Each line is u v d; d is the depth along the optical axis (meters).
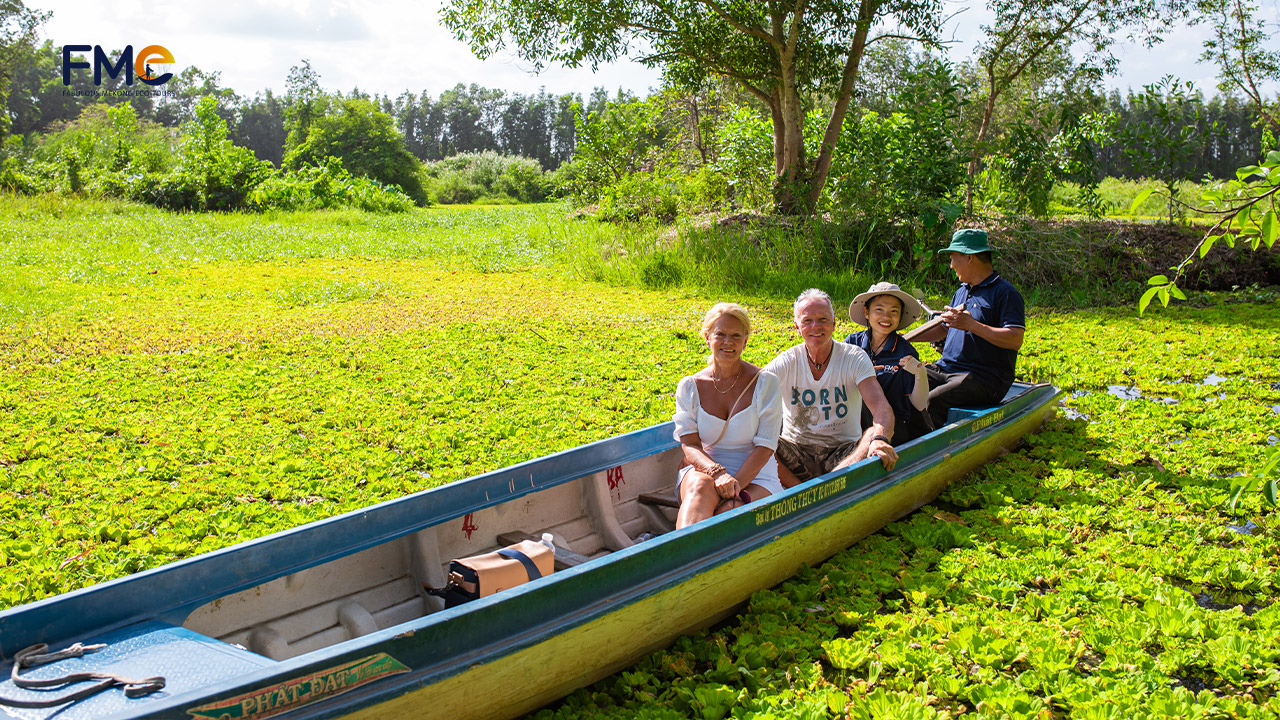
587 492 4.25
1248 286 13.10
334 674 2.37
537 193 60.41
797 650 3.27
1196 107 13.99
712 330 4.03
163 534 4.28
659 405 6.77
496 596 2.74
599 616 2.96
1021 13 16.59
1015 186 14.63
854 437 4.61
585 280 14.28
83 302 11.03
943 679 3.00
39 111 79.88
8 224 18.53
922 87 13.92
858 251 13.21
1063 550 4.18
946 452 4.83
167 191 26.34
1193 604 3.54
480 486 3.73
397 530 3.44
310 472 5.25
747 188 18.20
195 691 2.17
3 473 5.12
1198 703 2.87
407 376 7.68
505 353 8.62
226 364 8.00
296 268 15.36
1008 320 5.35
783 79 15.58
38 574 3.82
